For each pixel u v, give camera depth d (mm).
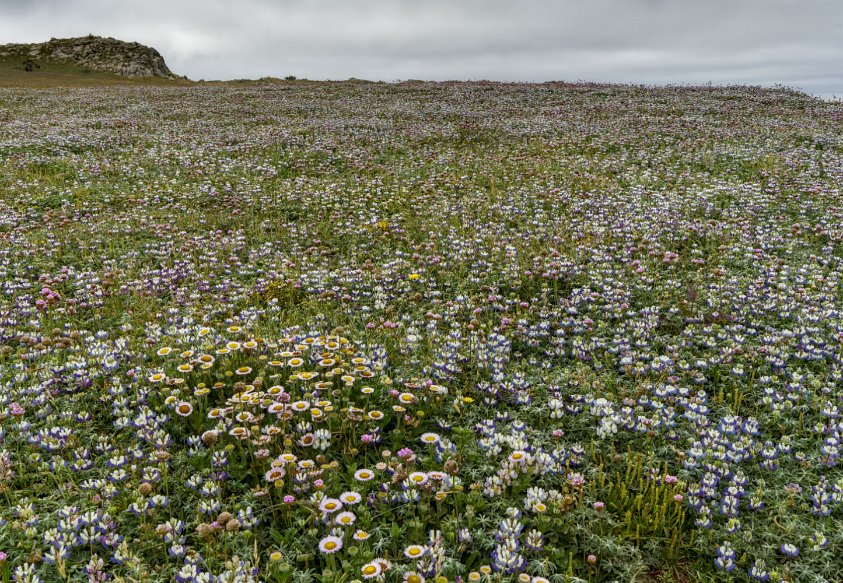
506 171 17094
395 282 9617
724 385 6508
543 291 8820
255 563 3863
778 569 4113
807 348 6965
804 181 15008
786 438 5391
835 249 10852
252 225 13055
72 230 12133
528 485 4789
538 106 31828
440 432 5629
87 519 4148
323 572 3705
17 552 3980
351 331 7801
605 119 26469
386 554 4039
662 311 8430
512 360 7305
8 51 71688
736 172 16484
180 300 9031
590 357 7227
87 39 75000
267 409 5531
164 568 3914
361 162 18562
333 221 13117
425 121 26719
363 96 38969
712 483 4770
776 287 9023
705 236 11281
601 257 9977
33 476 4750
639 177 16156
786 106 30391
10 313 8102
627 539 4434
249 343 6340
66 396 5930
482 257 10328
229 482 4766
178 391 5551
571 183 15500
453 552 4066
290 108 32094
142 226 12680
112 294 9211
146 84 61938
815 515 4645
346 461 5059
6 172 16719
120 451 5062
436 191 15133
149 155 19078
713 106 30500
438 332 7836
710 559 4309
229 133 23391
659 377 6734
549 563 4059
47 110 31609
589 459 5344
